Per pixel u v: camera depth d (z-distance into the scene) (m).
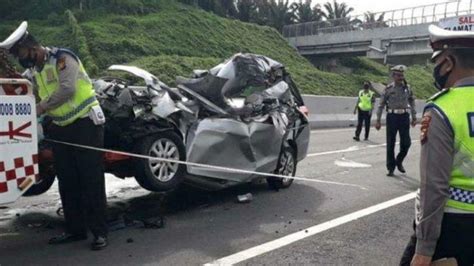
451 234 2.33
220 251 4.79
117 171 5.99
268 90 7.56
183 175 6.22
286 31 57.03
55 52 4.64
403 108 8.79
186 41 36.62
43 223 5.63
